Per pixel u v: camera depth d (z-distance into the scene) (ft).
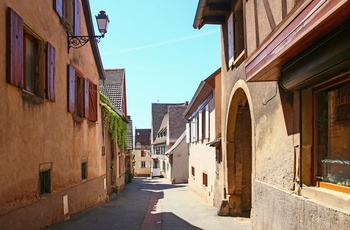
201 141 58.08
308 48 13.00
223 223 30.17
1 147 17.49
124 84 81.92
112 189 60.70
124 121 75.51
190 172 75.31
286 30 13.03
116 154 61.87
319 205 13.66
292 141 16.97
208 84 43.88
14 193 19.03
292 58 14.53
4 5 17.93
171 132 138.62
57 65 27.20
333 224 12.53
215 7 31.86
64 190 28.53
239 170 35.17
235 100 31.89
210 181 47.78
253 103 24.03
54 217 25.90
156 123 188.34
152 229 27.09
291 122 17.12
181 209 40.04
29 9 21.36
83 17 37.47
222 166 37.58
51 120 25.34
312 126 15.98
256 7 19.45
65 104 29.01
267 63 15.39
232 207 34.91
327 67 12.37
